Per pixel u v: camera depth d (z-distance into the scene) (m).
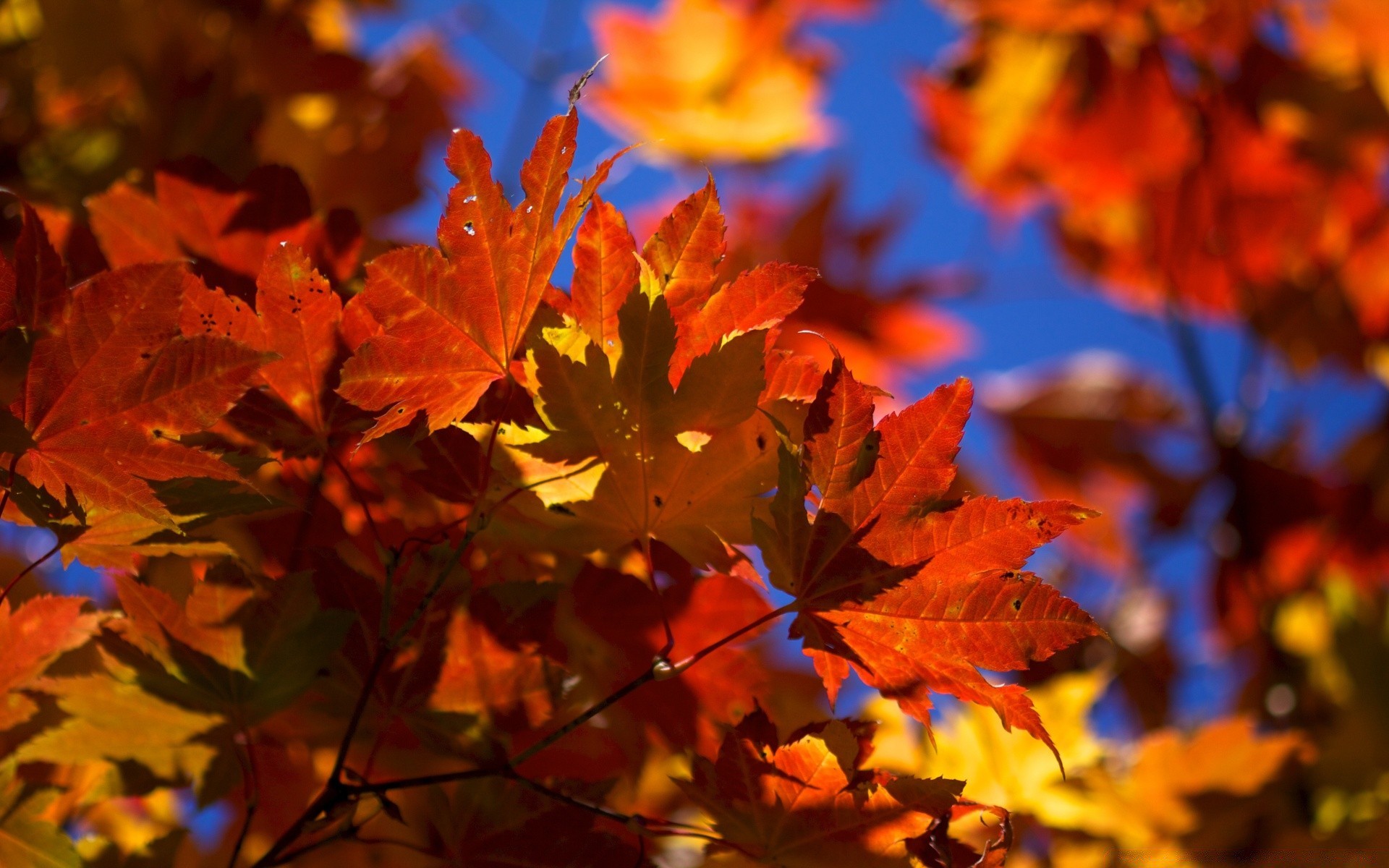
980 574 0.85
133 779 0.89
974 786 1.03
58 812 0.91
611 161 0.85
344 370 0.84
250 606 0.88
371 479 0.90
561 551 0.91
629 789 0.94
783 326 1.02
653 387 0.86
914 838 0.86
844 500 0.85
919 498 0.85
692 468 0.87
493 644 0.89
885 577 0.86
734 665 0.92
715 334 0.87
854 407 0.85
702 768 0.86
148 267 0.84
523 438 0.87
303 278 0.87
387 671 0.88
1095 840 1.06
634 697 0.92
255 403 0.88
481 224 0.85
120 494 0.85
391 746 0.92
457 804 0.89
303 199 0.93
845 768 0.86
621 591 0.91
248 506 0.87
